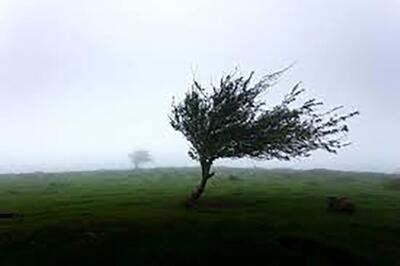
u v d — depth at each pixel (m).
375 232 51.16
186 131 67.31
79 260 41.66
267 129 64.44
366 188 124.38
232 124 64.06
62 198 86.44
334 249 44.59
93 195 91.62
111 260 41.62
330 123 66.12
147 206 66.62
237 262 41.59
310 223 53.47
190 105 66.62
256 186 119.69
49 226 50.28
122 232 47.06
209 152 65.56
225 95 65.38
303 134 65.19
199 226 49.84
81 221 52.69
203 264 41.22
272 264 41.53
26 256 42.47
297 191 101.00
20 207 71.00
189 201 67.38
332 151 66.31
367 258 43.31
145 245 44.09
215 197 79.12
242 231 48.19
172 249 43.22
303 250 44.59
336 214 61.12
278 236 47.09
